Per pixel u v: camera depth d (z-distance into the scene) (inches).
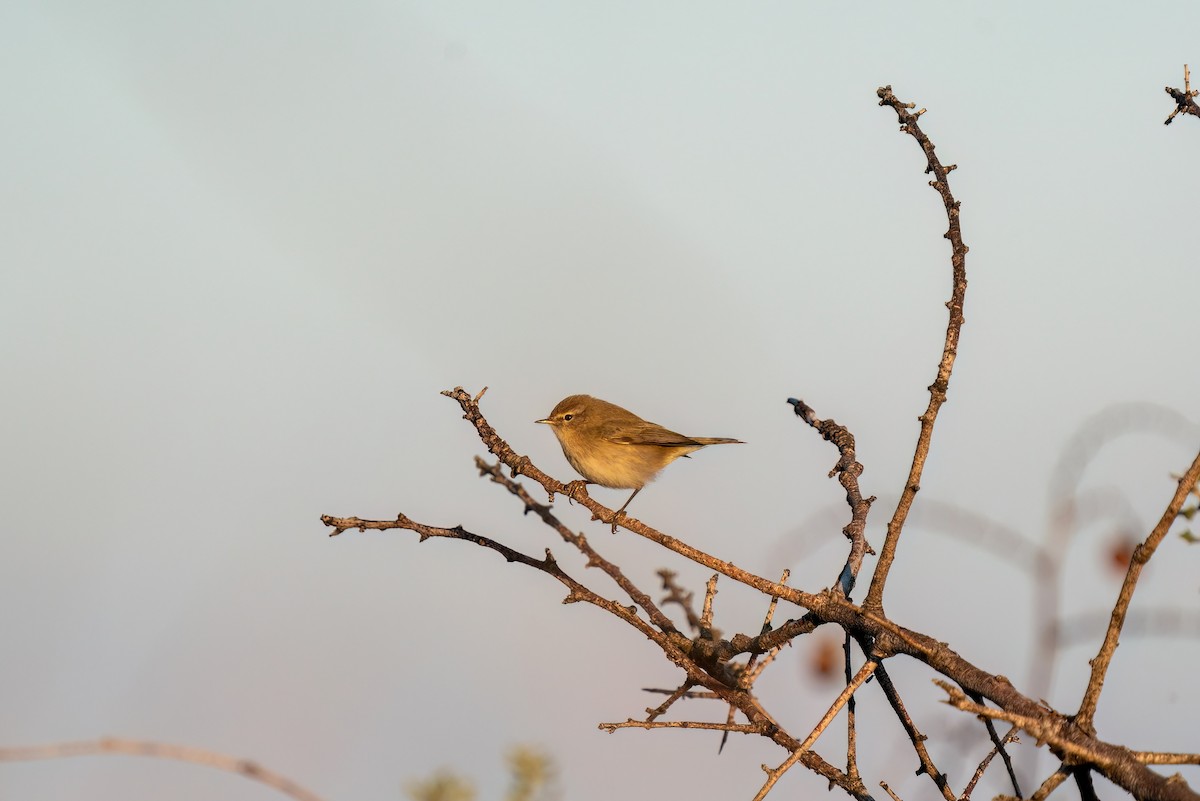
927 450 329.4
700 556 352.5
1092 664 255.6
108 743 224.2
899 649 307.3
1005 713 254.2
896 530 328.5
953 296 337.7
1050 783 252.8
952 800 304.3
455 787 303.0
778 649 349.4
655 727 327.3
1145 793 241.4
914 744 316.8
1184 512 345.4
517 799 312.8
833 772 315.3
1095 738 251.4
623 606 362.6
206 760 228.1
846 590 367.9
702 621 364.8
